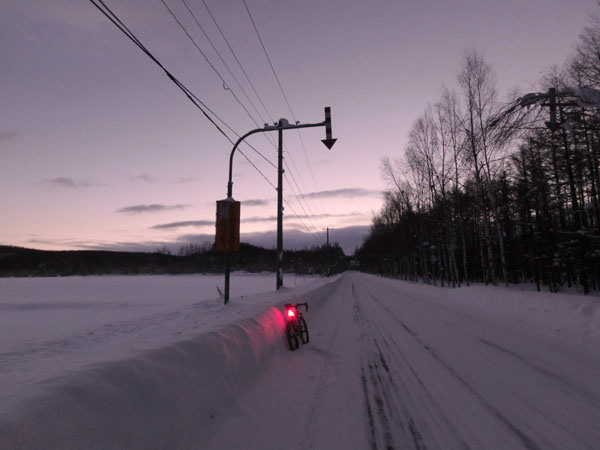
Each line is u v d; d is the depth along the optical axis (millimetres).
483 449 2965
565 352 6090
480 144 18812
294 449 2992
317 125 10969
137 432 2426
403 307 14242
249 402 3922
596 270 20578
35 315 17500
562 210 19844
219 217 13102
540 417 3553
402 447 3031
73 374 2518
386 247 57750
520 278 37562
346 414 3732
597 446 2977
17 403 1992
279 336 6637
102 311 18719
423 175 27344
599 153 13555
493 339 7398
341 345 7102
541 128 8531
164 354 3402
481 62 18812
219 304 14367
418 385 4609
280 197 17719
